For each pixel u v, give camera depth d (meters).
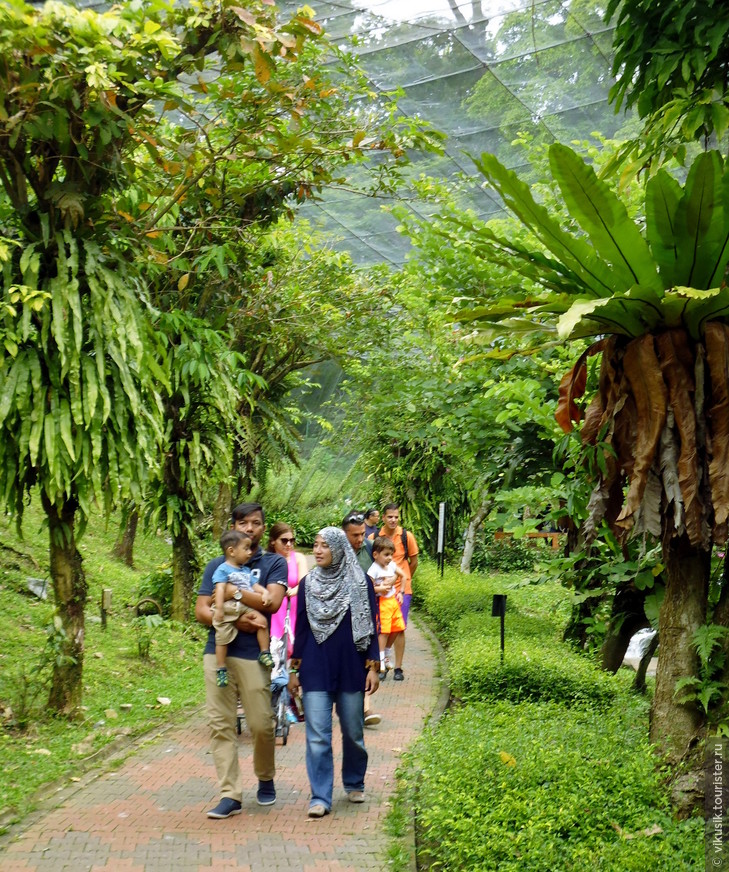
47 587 12.07
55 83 7.19
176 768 6.96
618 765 5.50
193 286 12.28
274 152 9.89
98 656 10.20
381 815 5.94
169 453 12.58
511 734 6.36
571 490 6.09
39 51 7.11
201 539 19.45
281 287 14.51
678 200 4.66
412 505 20.19
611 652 10.22
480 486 12.18
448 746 6.17
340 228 18.92
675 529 5.20
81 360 7.42
